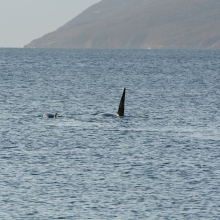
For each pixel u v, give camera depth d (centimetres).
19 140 13388
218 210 8238
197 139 13950
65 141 13400
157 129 15538
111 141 13488
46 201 8525
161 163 11056
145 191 9094
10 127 15425
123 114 18112
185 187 9331
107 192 9006
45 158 11338
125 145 12975
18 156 11481
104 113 18175
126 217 7919
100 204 8431
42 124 16138
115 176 9975
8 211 8075
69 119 17312
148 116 18362
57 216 7919
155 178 9881
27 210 8131
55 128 15388
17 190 9019
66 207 8281
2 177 9750
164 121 17225
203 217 7956
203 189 9231
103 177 9888
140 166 10762
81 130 15100
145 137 14162
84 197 8738
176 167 10719
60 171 10262
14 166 10575
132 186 9356
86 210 8169
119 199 8669
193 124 16688
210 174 10194
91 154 11831
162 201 8606
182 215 8025
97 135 14338
